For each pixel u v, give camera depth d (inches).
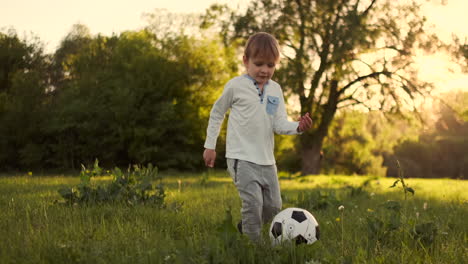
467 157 2171.5
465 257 95.6
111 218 146.6
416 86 893.8
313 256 89.5
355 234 115.5
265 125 117.0
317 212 179.3
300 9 922.7
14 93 1037.8
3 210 165.0
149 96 1015.6
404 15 910.4
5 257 90.2
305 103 959.0
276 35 948.0
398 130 1236.5
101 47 1184.8
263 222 123.0
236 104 118.6
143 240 108.4
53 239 107.2
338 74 901.8
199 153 1069.1
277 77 879.1
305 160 1037.8
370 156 1464.1
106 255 94.7
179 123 1023.0
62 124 964.0
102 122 989.2
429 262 92.0
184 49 1049.5
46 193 242.2
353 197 247.8
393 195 276.7
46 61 1213.1
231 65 1098.7
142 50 1069.1
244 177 113.1
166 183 372.8
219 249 85.7
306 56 884.6
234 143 116.6
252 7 979.3
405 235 111.2
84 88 1027.3
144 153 967.0
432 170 2281.0
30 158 969.5
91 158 1013.8
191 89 1061.1
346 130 1284.4
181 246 93.3
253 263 84.7
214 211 171.0
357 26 854.5
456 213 168.2
